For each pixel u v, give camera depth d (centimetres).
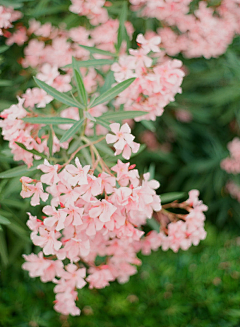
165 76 118
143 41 121
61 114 127
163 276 191
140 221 126
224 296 183
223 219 220
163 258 204
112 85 125
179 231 126
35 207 139
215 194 227
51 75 128
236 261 205
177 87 121
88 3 138
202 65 175
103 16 143
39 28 146
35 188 111
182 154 224
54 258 121
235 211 225
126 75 118
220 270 197
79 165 108
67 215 109
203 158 226
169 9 142
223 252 212
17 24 145
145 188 112
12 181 127
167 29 150
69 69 141
